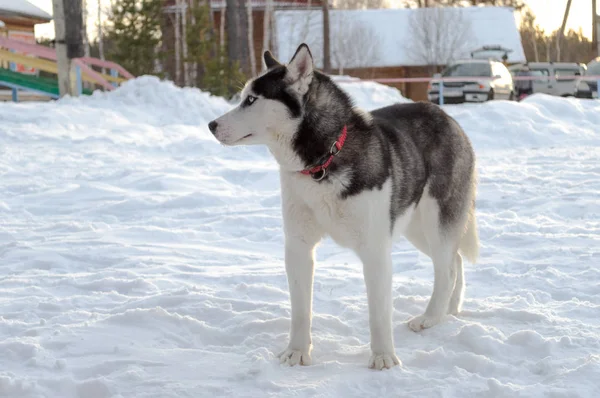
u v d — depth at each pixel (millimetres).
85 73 21344
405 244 7512
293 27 39656
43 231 8031
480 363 4051
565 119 18406
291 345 4297
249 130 4195
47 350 4281
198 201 9609
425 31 44688
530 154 14094
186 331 4703
